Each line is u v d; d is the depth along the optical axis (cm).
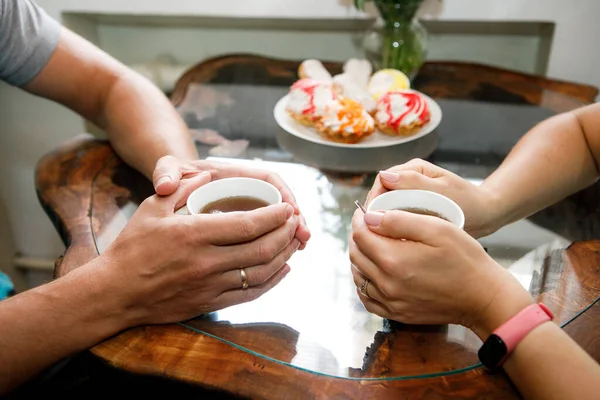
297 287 71
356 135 94
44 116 148
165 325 67
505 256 74
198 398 63
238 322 67
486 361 62
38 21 95
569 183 84
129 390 68
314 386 61
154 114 94
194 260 65
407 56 111
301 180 88
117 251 67
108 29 147
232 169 79
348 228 79
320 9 133
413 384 61
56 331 65
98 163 92
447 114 104
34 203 159
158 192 71
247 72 117
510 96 108
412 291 63
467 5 129
